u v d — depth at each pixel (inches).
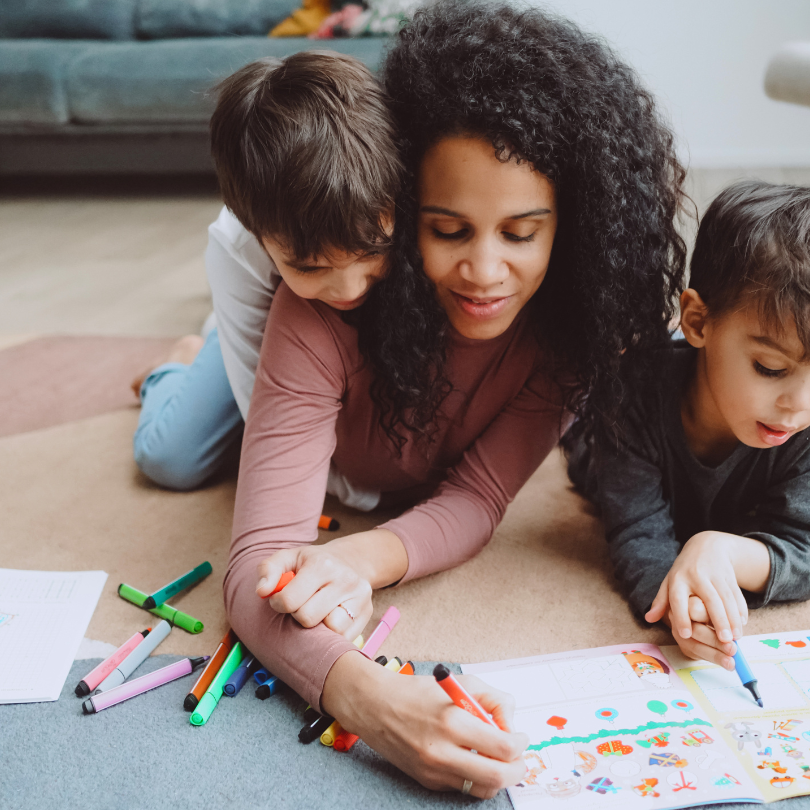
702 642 30.7
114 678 32.4
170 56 107.2
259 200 27.6
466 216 28.9
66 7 121.2
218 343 47.8
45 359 64.7
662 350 35.7
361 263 28.8
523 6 31.5
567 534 42.1
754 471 35.9
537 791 26.5
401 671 31.7
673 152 34.0
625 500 37.3
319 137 26.8
